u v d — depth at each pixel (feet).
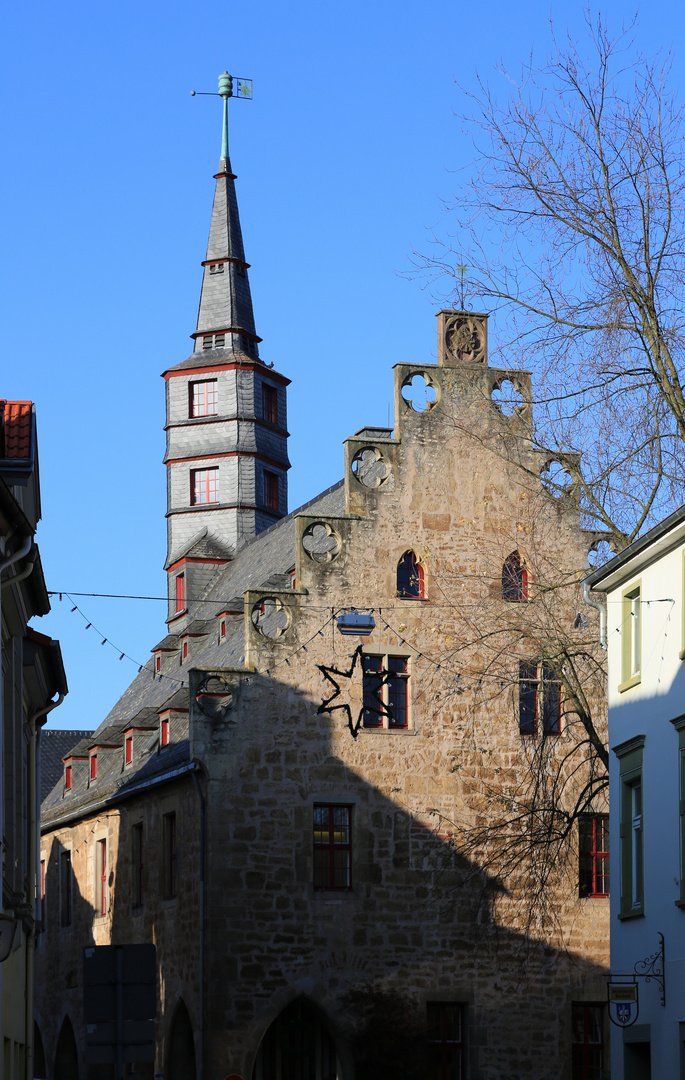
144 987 54.75
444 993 110.32
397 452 116.06
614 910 83.61
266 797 109.60
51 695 87.45
